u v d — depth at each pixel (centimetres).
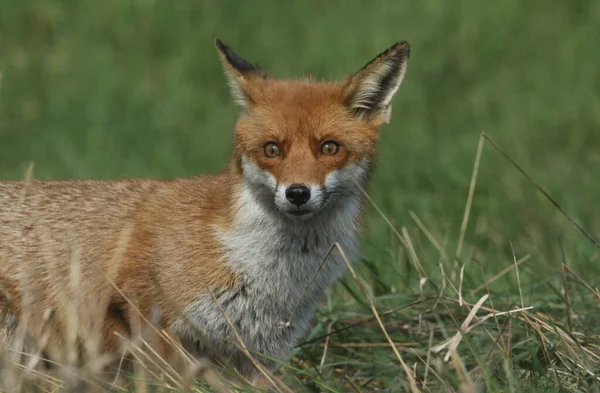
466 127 2353
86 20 2652
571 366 1109
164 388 1104
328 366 1252
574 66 2541
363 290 1127
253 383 1218
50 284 1209
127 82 2523
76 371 1075
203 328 1188
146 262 1195
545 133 2316
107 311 1195
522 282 1479
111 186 1274
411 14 2681
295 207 1141
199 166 2238
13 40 2586
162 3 2689
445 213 1878
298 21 2683
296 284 1209
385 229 1806
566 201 1933
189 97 2483
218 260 1178
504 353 1102
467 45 2611
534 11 2719
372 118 1245
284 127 1180
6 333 1189
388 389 1185
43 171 2159
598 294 1192
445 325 1298
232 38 2645
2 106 2412
